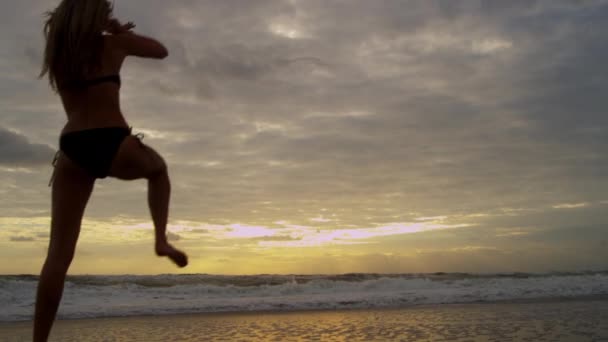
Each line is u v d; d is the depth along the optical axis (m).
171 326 10.58
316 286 19.94
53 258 2.46
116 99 2.46
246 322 11.18
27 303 14.39
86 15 2.39
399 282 20.81
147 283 21.81
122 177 2.43
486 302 15.20
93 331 9.84
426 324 10.27
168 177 2.50
